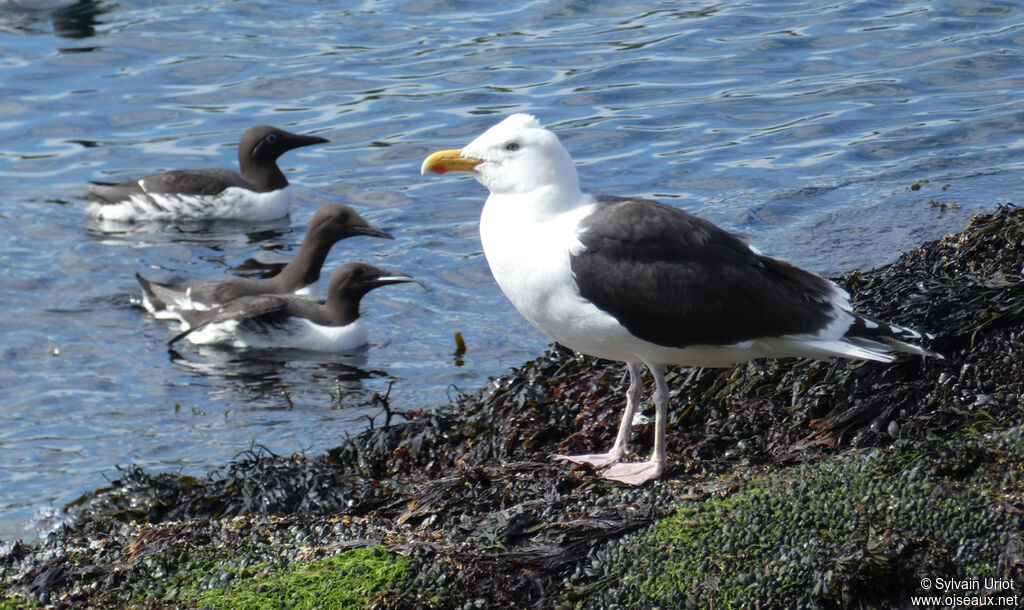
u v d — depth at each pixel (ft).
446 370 47.88
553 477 29.96
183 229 64.54
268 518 29.22
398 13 89.56
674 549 25.79
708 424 33.04
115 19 89.76
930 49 76.69
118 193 64.44
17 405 45.70
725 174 62.34
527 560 25.88
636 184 62.23
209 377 48.67
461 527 27.63
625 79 75.77
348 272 52.24
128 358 50.34
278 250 62.59
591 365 38.09
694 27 83.56
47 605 26.96
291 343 51.34
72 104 76.74
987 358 32.35
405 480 34.53
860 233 53.26
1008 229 39.06
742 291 28.68
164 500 34.99
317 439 42.52
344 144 70.54
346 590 25.45
